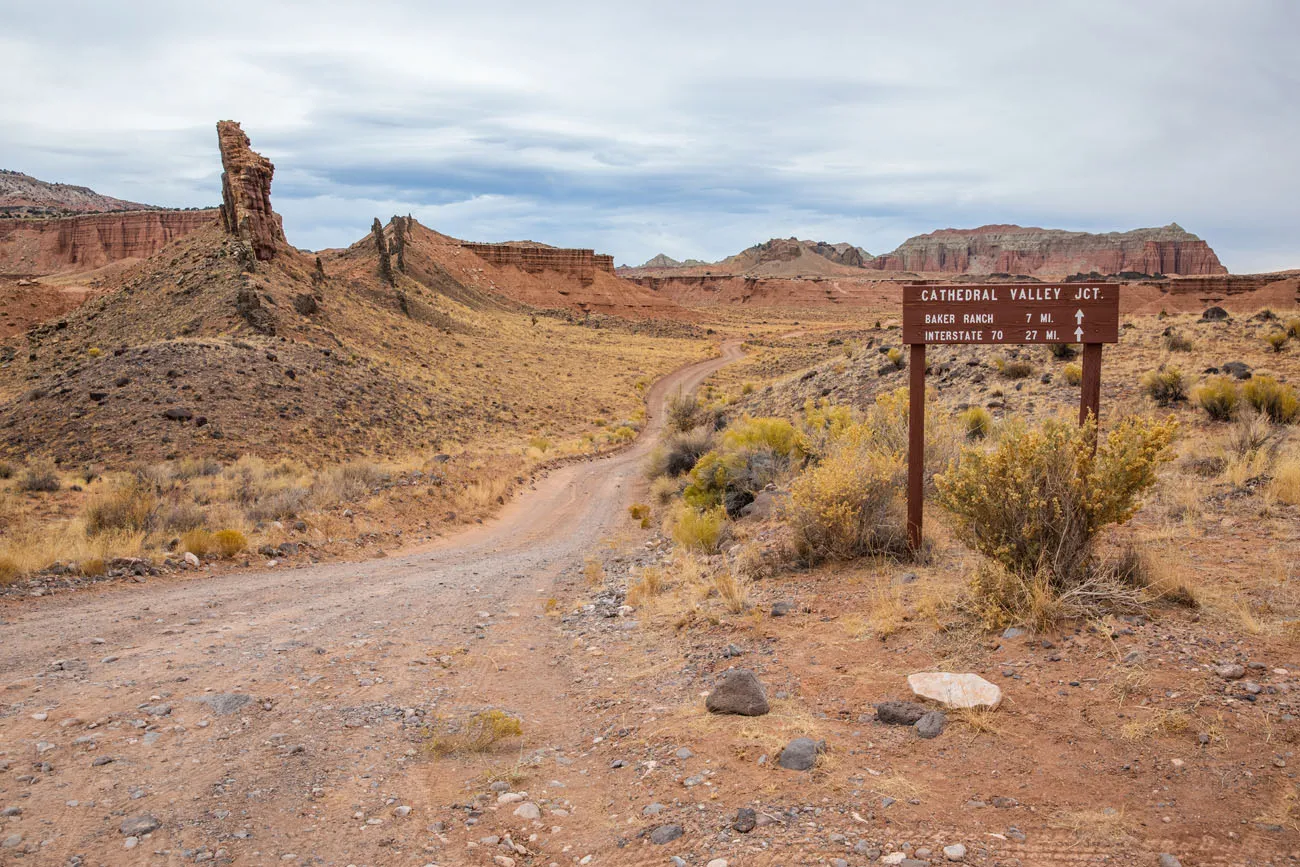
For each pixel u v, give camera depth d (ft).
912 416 27.40
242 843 12.78
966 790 12.98
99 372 133.80
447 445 139.33
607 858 12.16
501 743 17.46
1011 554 20.77
